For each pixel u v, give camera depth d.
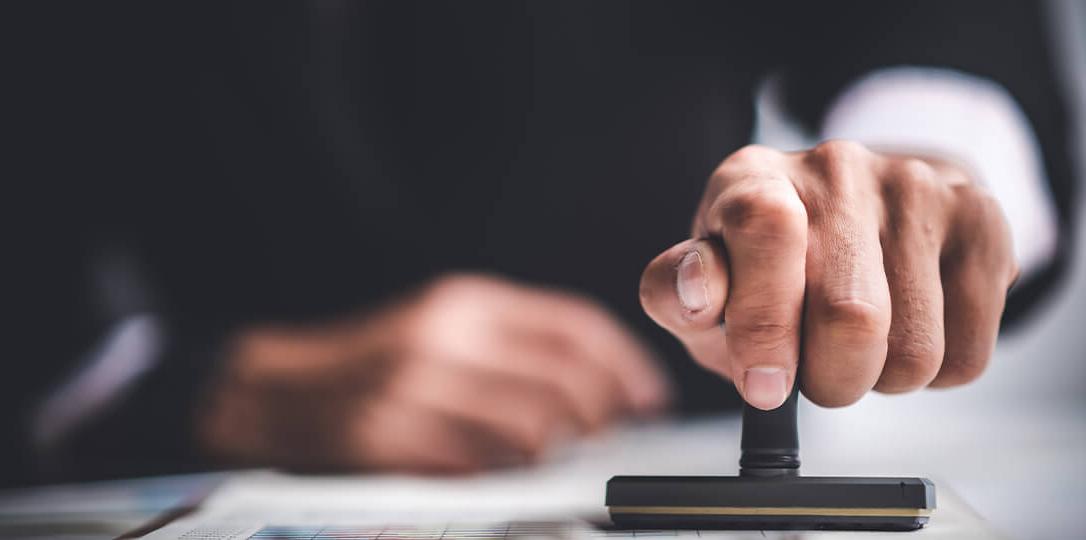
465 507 0.70
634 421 1.32
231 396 1.14
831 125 1.57
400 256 1.42
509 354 1.14
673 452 1.08
